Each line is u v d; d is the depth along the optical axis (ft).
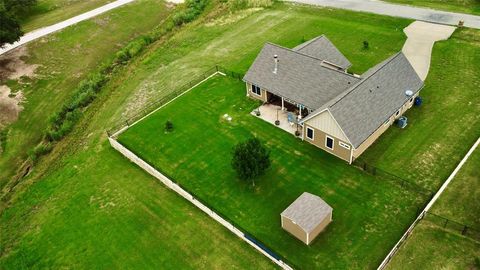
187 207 110.93
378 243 93.61
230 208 107.45
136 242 103.55
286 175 115.03
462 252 87.40
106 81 183.52
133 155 127.54
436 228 93.50
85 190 122.83
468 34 169.58
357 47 172.24
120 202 115.96
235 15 216.74
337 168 114.93
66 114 164.76
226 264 94.79
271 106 142.51
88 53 205.36
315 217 94.84
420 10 194.29
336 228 98.27
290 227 97.04
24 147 157.58
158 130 139.54
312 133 121.29
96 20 226.58
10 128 165.68
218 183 115.65
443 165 111.55
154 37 211.61
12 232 116.06
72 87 184.85
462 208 98.17
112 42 214.07
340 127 110.01
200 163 123.34
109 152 136.26
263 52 144.77
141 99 161.07
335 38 180.86
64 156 141.90
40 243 109.19
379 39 175.63
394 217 99.19
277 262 92.27
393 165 113.19
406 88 127.95
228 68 169.07
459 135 120.67
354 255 91.66
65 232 110.42
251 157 104.63
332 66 136.36
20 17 238.48
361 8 203.82
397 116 127.95
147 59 190.49
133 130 141.59
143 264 98.02
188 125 139.54
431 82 145.28
